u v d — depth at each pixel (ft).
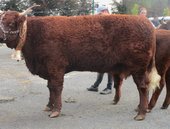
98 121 27.71
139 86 28.43
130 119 28.19
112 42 28.02
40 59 28.14
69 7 71.05
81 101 34.04
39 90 38.75
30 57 28.37
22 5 68.59
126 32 27.84
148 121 27.71
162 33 29.76
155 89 29.66
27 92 37.83
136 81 28.53
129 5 85.87
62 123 27.22
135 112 30.09
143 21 28.12
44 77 28.96
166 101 30.83
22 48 28.17
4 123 27.40
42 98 35.14
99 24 28.02
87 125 26.73
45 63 28.14
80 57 28.12
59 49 27.78
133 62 28.14
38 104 32.83
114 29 27.91
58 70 28.04
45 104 32.78
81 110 30.86
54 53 27.73
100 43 27.94
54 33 27.68
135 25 27.89
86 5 73.61
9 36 27.27
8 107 31.94
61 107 30.25
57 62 27.89
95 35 27.86
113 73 29.55
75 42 27.81
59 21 28.07
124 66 28.63
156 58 29.63
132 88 39.65
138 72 28.43
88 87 40.27
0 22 27.14
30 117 28.86
